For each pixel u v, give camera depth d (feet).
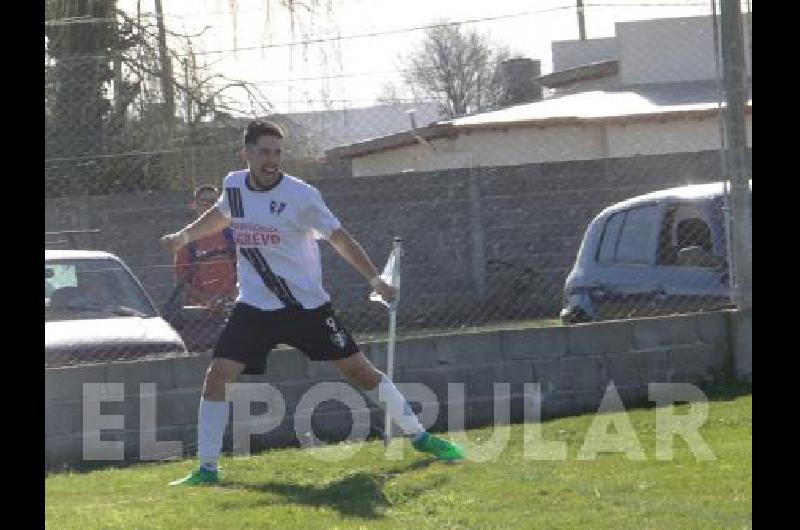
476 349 85.15
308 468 70.69
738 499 55.98
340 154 232.12
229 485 66.54
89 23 109.50
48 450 80.07
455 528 53.57
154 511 59.93
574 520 53.36
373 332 146.61
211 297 94.02
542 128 217.77
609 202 159.74
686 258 93.09
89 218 124.26
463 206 161.58
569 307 99.45
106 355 86.12
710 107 205.98
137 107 130.31
